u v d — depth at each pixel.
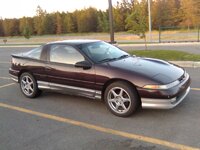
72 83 6.03
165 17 55.44
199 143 4.18
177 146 4.13
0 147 4.45
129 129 4.83
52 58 6.44
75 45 6.16
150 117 5.26
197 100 6.04
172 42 24.75
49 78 6.46
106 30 55.06
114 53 6.34
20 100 6.91
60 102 6.52
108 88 5.46
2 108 6.37
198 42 23.06
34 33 72.75
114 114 5.49
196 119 5.05
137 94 5.19
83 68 5.78
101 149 4.20
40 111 6.02
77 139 4.58
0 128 5.21
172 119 5.11
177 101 5.13
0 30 79.12
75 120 5.41
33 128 5.13
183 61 10.91
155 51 13.85
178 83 5.17
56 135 4.78
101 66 5.59
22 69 7.00
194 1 50.75
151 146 4.20
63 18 70.44
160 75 5.16
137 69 5.35
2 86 8.49
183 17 53.72
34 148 4.35
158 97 4.95
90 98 6.04
